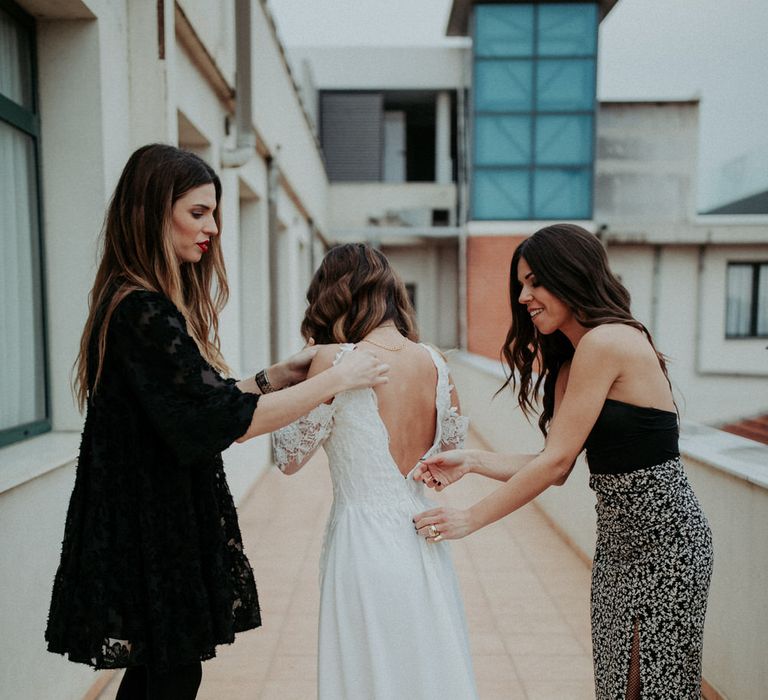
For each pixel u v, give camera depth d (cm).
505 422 607
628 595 144
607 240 1363
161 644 134
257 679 251
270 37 590
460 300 1417
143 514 135
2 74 230
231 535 154
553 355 171
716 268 1412
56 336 256
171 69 289
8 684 183
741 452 242
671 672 140
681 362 1427
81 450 140
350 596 140
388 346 148
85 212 253
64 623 134
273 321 628
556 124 1258
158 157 139
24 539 193
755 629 204
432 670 139
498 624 297
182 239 144
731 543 218
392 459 146
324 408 142
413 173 1839
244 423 129
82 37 249
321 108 1602
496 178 1268
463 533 142
